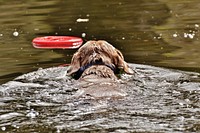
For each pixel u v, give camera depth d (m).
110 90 12.01
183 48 17.67
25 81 13.54
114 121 10.09
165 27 20.84
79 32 20.48
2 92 12.48
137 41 18.84
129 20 22.34
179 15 22.98
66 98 11.73
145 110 10.70
